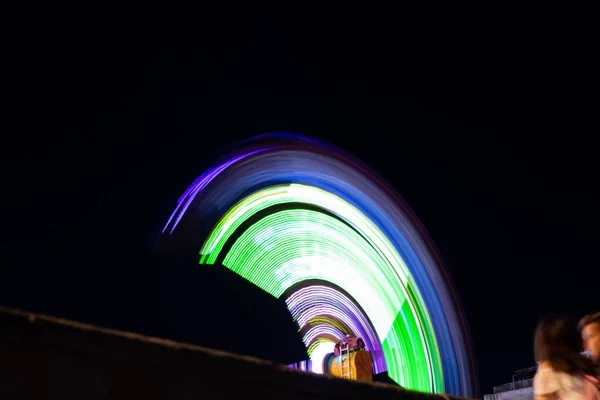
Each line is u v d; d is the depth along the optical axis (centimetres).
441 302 1692
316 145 1817
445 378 1603
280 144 1850
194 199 1856
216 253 1853
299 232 1931
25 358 252
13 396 245
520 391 945
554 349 422
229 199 1861
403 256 1730
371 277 1803
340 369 1628
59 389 258
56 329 261
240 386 322
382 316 1777
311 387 360
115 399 273
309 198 1895
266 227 1908
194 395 301
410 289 1695
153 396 286
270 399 335
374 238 1791
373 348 1828
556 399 414
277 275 1942
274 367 339
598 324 456
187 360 300
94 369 270
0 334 246
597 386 411
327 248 1902
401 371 1695
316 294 1989
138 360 283
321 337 1991
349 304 1898
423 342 1645
